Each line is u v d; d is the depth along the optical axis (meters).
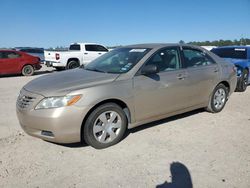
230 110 6.45
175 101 5.15
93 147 4.26
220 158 3.95
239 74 8.84
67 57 17.02
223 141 4.57
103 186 3.27
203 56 5.84
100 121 4.21
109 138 4.32
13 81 12.46
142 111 4.66
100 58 5.64
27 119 4.03
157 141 4.55
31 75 15.42
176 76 5.07
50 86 4.14
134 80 4.49
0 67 14.16
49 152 4.14
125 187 3.25
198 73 5.50
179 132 4.96
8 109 6.73
